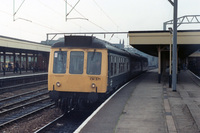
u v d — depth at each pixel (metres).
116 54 13.12
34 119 10.25
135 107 10.16
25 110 11.93
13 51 29.55
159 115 8.77
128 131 6.85
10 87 18.31
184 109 9.77
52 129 8.78
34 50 30.22
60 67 10.55
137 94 13.86
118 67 14.02
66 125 9.35
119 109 9.75
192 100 11.91
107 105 10.55
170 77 17.59
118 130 6.95
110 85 11.61
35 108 12.38
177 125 7.43
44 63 37.09
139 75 33.12
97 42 10.52
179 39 19.70
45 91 18.86
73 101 10.54
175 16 15.14
